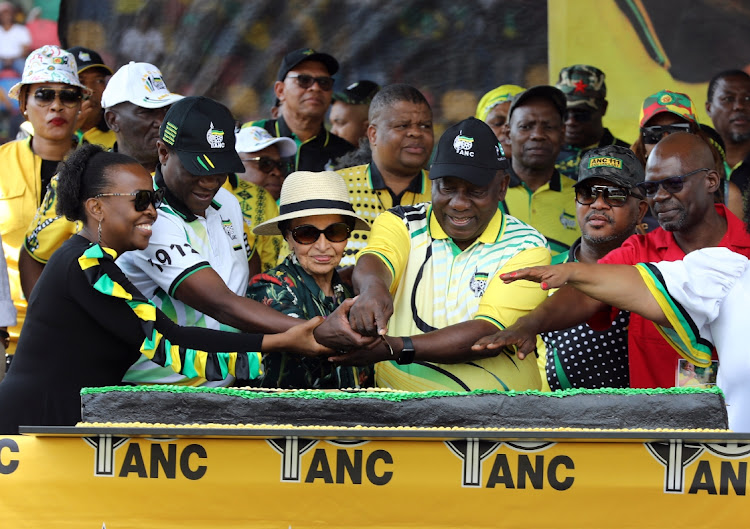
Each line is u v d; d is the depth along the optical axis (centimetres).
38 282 1064
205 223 1259
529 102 1866
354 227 1355
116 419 936
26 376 1041
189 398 933
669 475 894
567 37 2036
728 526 888
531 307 1212
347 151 2014
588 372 1337
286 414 927
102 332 1052
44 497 930
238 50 2048
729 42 2011
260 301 1238
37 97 1714
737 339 1071
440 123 2062
